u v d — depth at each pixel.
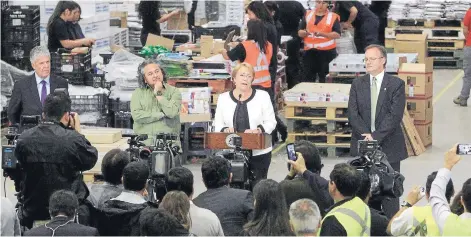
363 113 11.73
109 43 17.92
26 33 16.45
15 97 11.88
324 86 15.70
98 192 9.13
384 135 11.56
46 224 8.00
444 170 7.98
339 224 7.73
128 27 19.23
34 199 9.41
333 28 17.80
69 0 16.89
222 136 10.77
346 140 15.28
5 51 16.50
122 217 8.48
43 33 16.89
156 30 18.11
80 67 14.59
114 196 9.02
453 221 7.80
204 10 20.41
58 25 15.27
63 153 9.24
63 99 9.35
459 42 22.44
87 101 14.36
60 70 14.59
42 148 9.24
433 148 15.88
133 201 8.54
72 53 14.56
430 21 22.23
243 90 11.57
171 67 15.41
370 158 9.34
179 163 10.40
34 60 11.81
